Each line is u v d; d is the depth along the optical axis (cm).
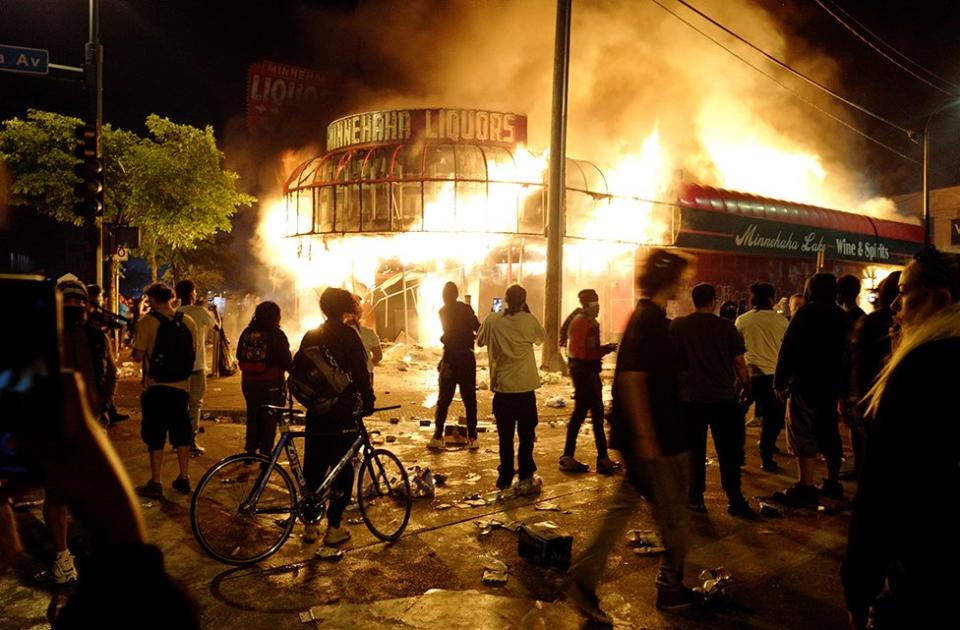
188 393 618
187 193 1808
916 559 166
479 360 1716
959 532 162
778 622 385
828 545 505
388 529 533
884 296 548
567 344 733
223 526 494
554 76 1419
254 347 670
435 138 1883
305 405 490
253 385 670
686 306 2202
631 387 379
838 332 588
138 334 600
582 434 905
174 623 97
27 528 529
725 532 532
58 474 94
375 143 1923
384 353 1678
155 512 563
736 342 566
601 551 381
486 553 488
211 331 1575
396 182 1802
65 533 437
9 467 96
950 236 3609
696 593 404
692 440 570
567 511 580
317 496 486
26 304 94
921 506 166
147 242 1934
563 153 1423
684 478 390
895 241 3269
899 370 175
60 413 93
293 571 454
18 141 1612
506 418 628
